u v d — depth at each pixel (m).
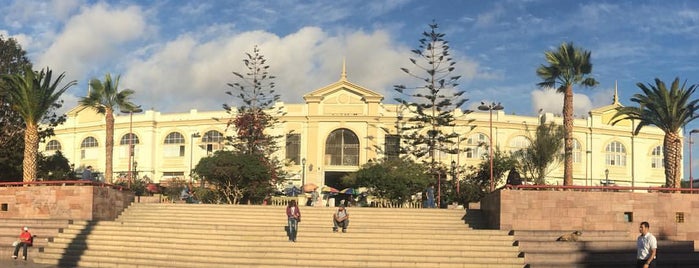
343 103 66.12
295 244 25.77
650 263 17.73
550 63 43.69
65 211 31.70
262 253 25.17
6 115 42.69
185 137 70.50
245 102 56.88
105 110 55.53
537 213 29.34
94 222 29.62
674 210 30.20
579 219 29.53
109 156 53.59
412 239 26.20
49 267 24.67
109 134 53.78
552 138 55.53
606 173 68.94
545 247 25.64
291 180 65.00
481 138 66.69
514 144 67.19
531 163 56.25
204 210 33.81
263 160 47.84
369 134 65.12
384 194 45.25
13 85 36.47
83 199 31.56
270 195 47.12
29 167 36.09
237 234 27.09
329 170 65.00
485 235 27.03
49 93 36.47
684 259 25.22
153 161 70.81
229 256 25.06
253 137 55.72
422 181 46.00
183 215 33.25
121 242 27.14
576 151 69.31
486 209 32.03
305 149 65.75
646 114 37.25
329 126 65.69
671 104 36.06
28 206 32.34
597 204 29.73
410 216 32.56
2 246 27.36
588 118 70.56
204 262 24.75
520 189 29.64
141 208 34.41
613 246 25.72
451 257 24.61
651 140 71.94
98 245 27.17
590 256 24.69
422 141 53.03
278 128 66.50
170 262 24.86
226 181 44.09
